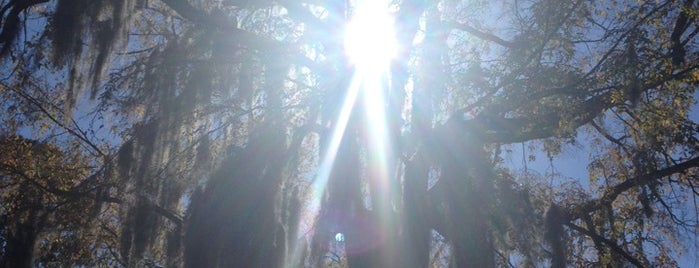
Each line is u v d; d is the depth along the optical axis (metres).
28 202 13.26
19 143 14.26
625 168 13.98
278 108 12.65
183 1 12.71
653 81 11.67
